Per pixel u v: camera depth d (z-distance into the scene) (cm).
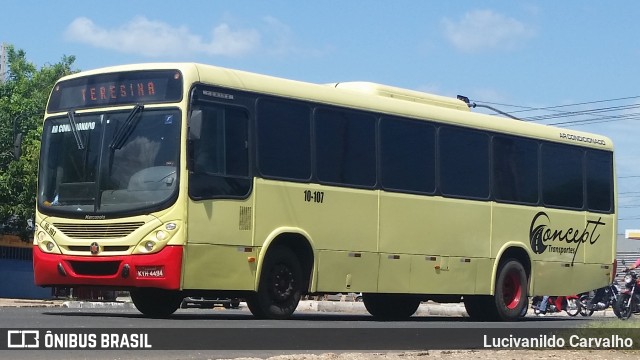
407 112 1948
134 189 1595
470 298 2155
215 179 1609
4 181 4875
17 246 5100
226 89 1644
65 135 1684
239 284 1642
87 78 1688
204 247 1588
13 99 5319
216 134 1620
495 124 2130
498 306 2109
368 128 1870
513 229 2142
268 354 1158
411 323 1828
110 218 1602
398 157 1919
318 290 1761
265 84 1706
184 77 1597
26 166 4912
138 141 1609
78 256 1625
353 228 1822
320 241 1764
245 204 1650
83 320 1551
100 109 1656
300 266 1747
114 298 4253
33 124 5334
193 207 1575
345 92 1844
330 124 1802
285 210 1711
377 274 1866
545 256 2216
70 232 1641
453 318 2270
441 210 1991
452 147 2031
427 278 1962
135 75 1636
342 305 2938
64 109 1700
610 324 1525
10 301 3494
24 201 4922
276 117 1714
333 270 1786
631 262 6081
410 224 1928
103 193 1619
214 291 1622
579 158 2320
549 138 2247
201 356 1108
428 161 1978
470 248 2050
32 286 5153
